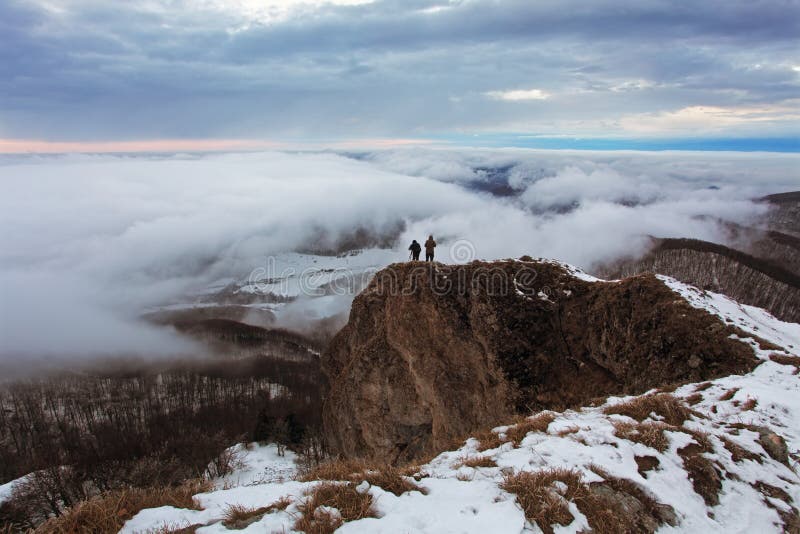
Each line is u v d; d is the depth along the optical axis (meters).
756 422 11.95
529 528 6.89
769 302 130.38
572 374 24.17
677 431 10.38
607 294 25.48
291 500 7.70
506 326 26.80
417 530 6.70
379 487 8.09
